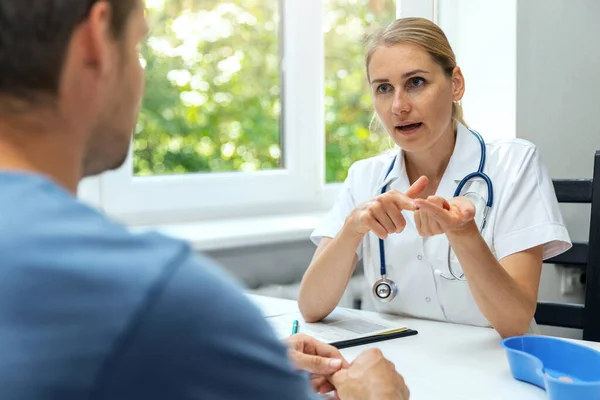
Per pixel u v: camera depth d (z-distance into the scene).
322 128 2.28
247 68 2.17
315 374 1.00
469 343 1.21
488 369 1.07
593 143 2.28
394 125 1.43
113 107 0.51
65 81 0.47
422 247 1.45
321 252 1.52
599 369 0.98
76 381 0.38
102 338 0.39
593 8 2.22
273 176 2.19
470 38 2.19
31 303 0.39
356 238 1.35
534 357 0.98
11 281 0.40
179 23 2.04
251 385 0.42
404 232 1.47
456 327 1.33
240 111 2.18
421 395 0.96
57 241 0.42
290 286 1.93
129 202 1.93
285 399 0.44
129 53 0.52
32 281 0.40
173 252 0.43
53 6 0.45
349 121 2.37
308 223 2.02
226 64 2.14
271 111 2.23
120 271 0.41
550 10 2.12
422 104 1.39
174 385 0.40
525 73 2.09
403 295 1.49
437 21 2.23
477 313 1.43
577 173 2.25
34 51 0.45
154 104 2.02
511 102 2.09
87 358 0.38
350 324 1.34
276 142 2.25
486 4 2.13
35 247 0.41
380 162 1.63
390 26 1.46
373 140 2.41
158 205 1.98
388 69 1.40
